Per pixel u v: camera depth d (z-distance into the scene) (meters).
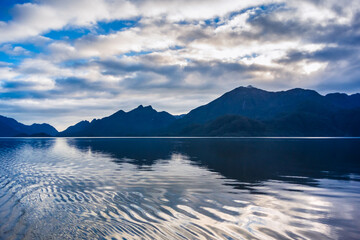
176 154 50.44
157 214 11.67
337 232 9.58
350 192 16.72
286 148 69.88
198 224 10.34
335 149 65.19
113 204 13.44
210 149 66.69
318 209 12.72
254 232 9.50
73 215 11.52
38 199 14.65
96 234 9.22
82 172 25.95
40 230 9.65
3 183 19.89
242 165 31.86
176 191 16.80
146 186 18.52
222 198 14.90
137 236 9.02
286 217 11.39
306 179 21.80
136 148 75.19
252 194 15.98
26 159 41.12
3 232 9.49
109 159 40.56
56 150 67.44
